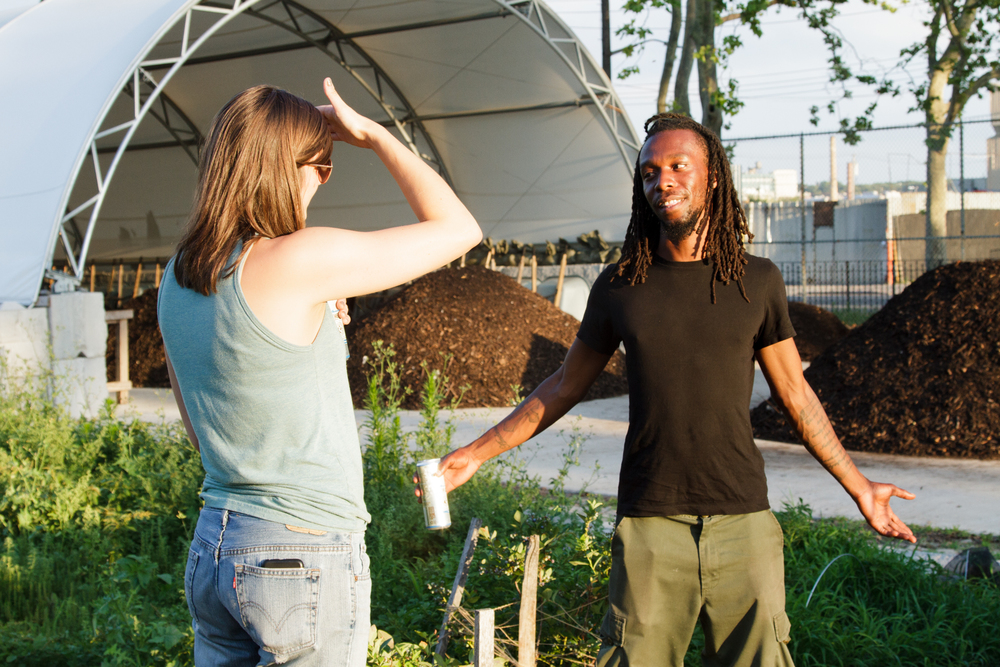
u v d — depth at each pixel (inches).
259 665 64.8
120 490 210.8
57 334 349.7
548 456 280.2
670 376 88.1
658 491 89.0
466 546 126.5
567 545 144.3
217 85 665.0
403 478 200.2
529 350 426.6
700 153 88.2
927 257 786.8
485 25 546.3
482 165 680.4
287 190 66.4
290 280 63.4
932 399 286.2
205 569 65.5
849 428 293.0
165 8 415.5
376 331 425.7
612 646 91.4
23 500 195.3
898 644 130.9
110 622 132.6
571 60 557.3
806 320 582.6
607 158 615.8
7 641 134.6
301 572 63.3
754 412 320.8
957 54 770.8
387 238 67.3
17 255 354.0
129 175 787.4
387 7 533.0
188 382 66.0
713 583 88.7
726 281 89.3
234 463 65.0
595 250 665.0
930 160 781.3
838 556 153.2
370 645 109.6
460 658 119.1
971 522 200.1
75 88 390.6
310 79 658.8
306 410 65.2
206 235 64.6
